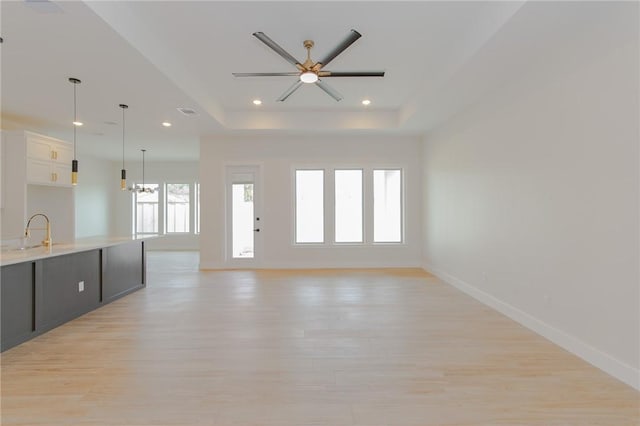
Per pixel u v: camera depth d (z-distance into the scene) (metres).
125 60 3.32
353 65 4.19
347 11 3.05
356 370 2.56
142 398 2.19
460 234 5.09
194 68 4.27
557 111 3.01
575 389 2.28
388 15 3.11
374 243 6.98
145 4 2.93
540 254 3.26
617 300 2.42
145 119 5.50
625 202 2.36
